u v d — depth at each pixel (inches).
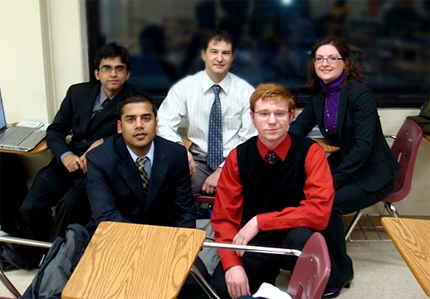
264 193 85.8
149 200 87.9
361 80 106.8
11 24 119.5
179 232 70.3
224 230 84.7
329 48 103.0
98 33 127.1
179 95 114.0
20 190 125.2
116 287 58.1
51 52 124.7
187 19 127.9
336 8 126.6
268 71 130.3
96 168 86.6
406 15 125.6
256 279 86.9
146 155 88.6
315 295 57.8
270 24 127.8
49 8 122.0
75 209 105.0
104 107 112.0
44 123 125.6
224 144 114.2
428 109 119.3
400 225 72.6
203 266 85.1
